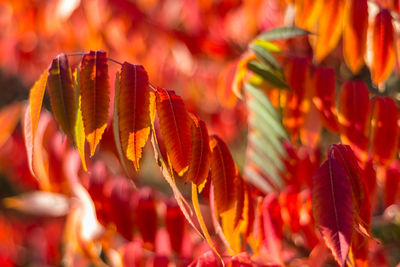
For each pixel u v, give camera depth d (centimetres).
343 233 91
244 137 218
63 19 137
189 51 151
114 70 143
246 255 100
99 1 139
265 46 109
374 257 124
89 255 117
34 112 92
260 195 110
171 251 109
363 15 106
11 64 176
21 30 157
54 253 171
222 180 98
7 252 194
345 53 107
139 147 90
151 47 150
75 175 114
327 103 105
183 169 92
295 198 111
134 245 111
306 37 149
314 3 108
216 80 169
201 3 151
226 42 152
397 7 110
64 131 90
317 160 114
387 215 128
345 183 93
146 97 90
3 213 209
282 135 108
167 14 155
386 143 104
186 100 173
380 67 108
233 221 100
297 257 116
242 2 151
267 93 112
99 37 142
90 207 117
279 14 138
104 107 90
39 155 118
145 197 110
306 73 107
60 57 91
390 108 104
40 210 119
